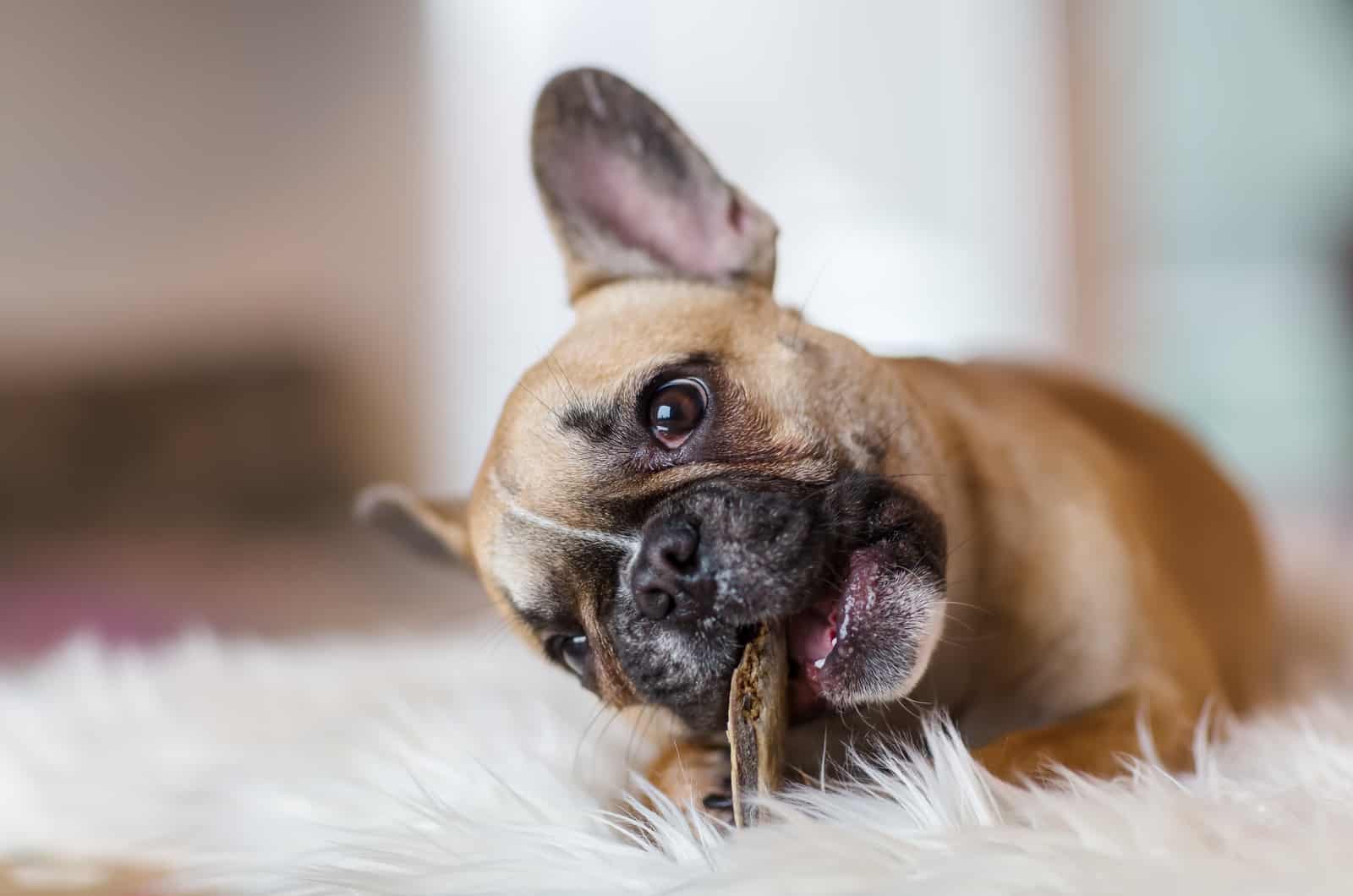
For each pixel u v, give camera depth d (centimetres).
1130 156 170
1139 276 171
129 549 153
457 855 48
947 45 174
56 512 171
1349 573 90
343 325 183
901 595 51
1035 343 171
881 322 173
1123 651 56
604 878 46
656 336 55
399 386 183
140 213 181
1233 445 166
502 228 184
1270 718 57
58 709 74
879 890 42
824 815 47
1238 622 70
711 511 51
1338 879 40
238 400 179
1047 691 56
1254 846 42
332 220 184
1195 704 57
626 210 62
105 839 61
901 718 53
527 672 73
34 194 179
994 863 42
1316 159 164
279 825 57
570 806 52
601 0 179
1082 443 64
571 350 56
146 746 69
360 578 133
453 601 118
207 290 182
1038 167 171
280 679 77
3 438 172
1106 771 50
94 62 180
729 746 51
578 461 53
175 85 182
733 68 177
